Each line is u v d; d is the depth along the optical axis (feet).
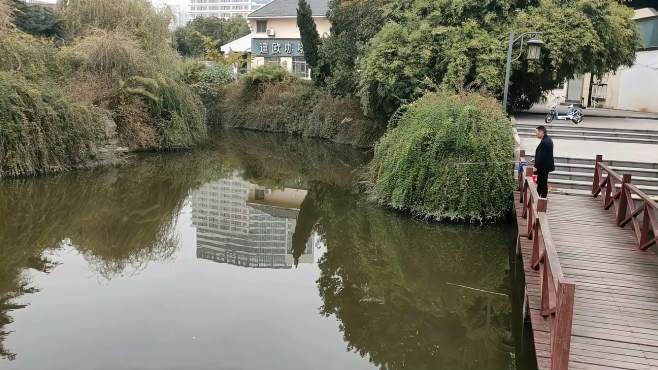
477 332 23.04
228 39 177.99
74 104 54.08
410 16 57.21
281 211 43.83
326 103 88.69
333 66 84.33
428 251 32.94
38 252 31.30
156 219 39.86
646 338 17.06
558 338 14.42
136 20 73.51
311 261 31.65
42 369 18.29
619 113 70.49
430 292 27.27
